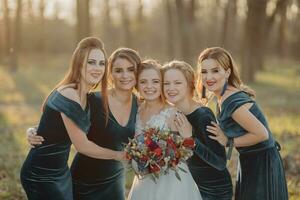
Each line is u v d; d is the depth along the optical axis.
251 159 4.21
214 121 4.32
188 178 4.48
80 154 4.67
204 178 4.42
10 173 7.80
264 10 26.83
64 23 54.72
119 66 4.50
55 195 4.25
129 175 7.46
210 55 4.25
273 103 19.11
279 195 4.22
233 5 32.50
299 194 6.77
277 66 44.78
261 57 37.59
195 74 4.54
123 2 48.00
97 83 4.46
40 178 4.23
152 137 4.26
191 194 4.47
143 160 4.23
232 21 32.78
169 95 4.42
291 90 24.86
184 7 29.42
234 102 4.11
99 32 52.97
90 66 4.27
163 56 50.38
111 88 4.65
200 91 4.52
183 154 4.25
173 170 4.38
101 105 4.49
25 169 4.30
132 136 4.60
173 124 4.44
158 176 4.27
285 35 54.66
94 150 4.27
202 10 53.16
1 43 47.75
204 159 4.32
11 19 48.34
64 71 35.72
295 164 8.09
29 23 50.25
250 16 27.02
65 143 4.26
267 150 4.20
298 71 38.19
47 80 28.23
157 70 4.48
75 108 4.16
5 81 27.72
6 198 6.60
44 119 4.23
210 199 4.44
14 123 13.82
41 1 49.00
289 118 14.80
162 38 58.75
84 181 4.64
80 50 4.29
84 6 26.08
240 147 4.25
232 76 4.30
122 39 51.59
